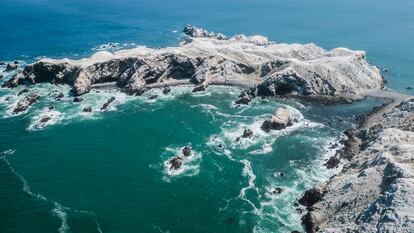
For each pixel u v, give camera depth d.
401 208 59.50
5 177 89.06
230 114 119.31
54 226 73.75
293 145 101.19
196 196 82.19
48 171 91.62
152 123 114.19
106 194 83.31
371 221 61.28
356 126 112.06
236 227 73.25
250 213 76.56
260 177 87.94
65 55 184.25
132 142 104.06
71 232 72.31
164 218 76.19
